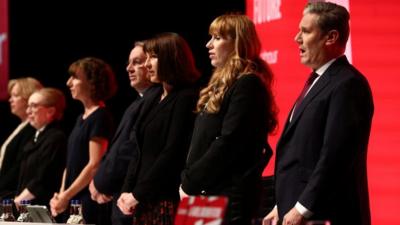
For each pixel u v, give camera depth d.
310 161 3.65
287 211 3.69
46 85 8.70
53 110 6.43
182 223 2.57
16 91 7.04
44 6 8.68
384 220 4.63
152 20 7.98
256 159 3.91
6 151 6.77
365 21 4.70
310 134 3.65
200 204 2.54
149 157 4.54
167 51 4.59
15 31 8.85
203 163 3.83
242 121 3.85
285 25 5.32
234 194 3.82
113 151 5.04
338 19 3.75
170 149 4.44
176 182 4.44
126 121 5.14
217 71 4.11
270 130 4.10
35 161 6.19
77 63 5.91
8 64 8.87
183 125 4.48
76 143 5.76
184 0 7.78
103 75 5.92
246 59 4.08
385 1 4.64
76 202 4.45
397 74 4.61
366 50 4.70
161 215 4.39
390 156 4.61
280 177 3.75
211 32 4.18
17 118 9.23
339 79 3.65
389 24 4.63
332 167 3.52
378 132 4.66
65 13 8.55
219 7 7.56
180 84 4.61
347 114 3.55
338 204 3.57
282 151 3.79
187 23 7.74
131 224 4.77
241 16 4.16
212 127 3.95
